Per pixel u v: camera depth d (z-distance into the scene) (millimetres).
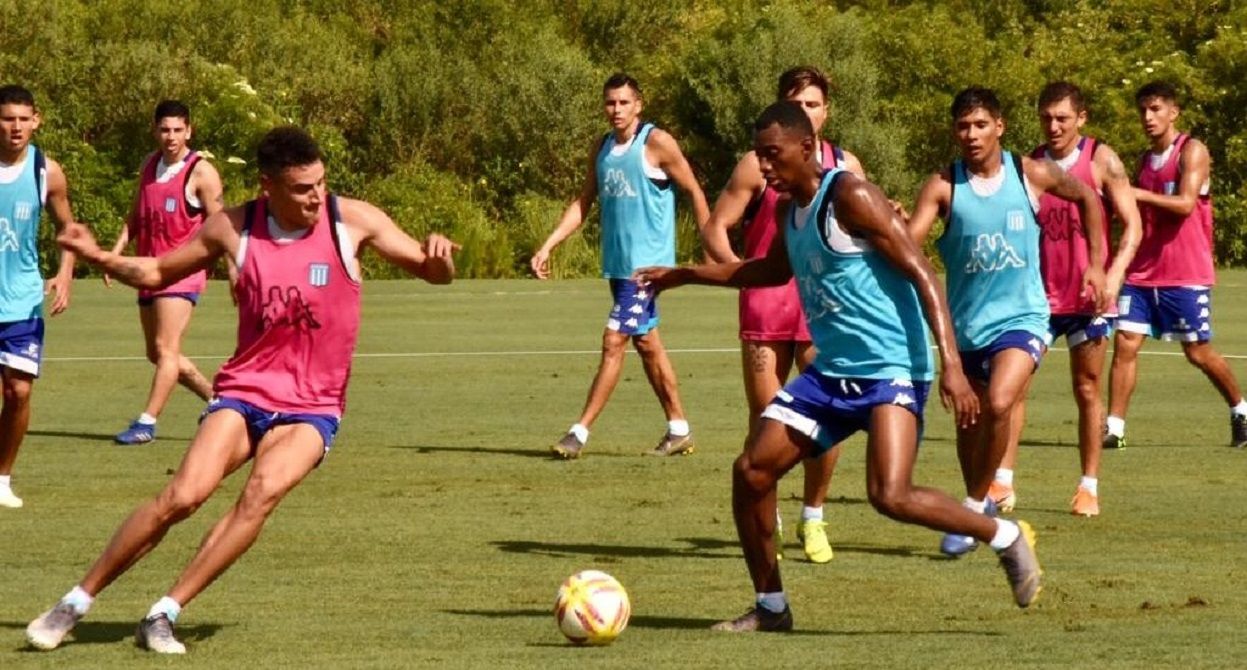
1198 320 19312
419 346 30797
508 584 12078
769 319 13844
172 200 19859
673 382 18828
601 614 9922
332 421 10227
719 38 64062
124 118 54281
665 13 73438
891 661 9430
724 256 13695
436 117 63125
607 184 18719
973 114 13281
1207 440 20000
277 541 13758
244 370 10188
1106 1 68312
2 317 15258
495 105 63031
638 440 19984
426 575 12406
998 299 13406
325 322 10164
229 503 15781
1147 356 29500
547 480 17094
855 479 17250
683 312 38531
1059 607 11250
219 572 9938
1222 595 11641
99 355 29078
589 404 18641
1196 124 59031
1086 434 15156
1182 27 63719
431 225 56156
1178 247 19359
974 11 73500
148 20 63812
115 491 16344
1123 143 58688
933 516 10039
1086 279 13758
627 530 14375
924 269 9844
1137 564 12828
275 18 67188
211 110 54219
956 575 12484
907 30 63312
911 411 10156
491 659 9539
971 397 9680
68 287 16641
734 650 9797
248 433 10148
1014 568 10195
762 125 10109
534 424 21297
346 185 58156
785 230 10406
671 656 9617
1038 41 64688
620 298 18641
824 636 10281
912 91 62875
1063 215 15234
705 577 12430
